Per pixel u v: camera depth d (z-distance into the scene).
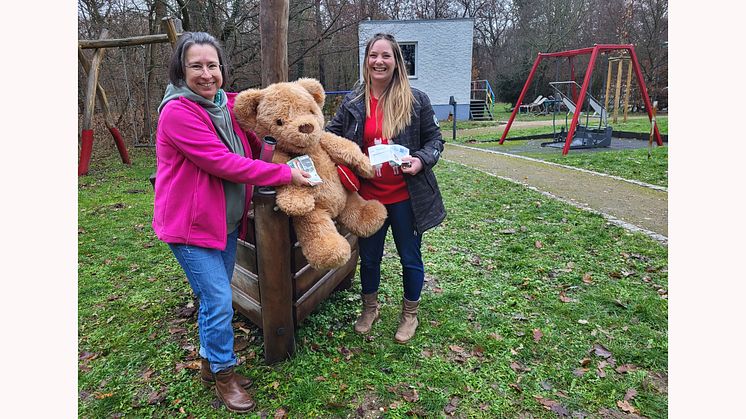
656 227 4.68
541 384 2.32
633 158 8.51
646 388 2.28
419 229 2.48
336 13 13.77
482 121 19.17
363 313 2.85
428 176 2.49
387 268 3.82
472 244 4.33
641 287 3.34
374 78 2.38
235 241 2.25
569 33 25.27
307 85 2.44
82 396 2.31
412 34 18.34
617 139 12.47
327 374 2.40
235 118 2.25
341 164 2.39
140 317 3.10
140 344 2.75
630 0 20.39
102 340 2.82
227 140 2.06
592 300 3.17
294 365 2.47
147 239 4.72
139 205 6.14
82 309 3.22
